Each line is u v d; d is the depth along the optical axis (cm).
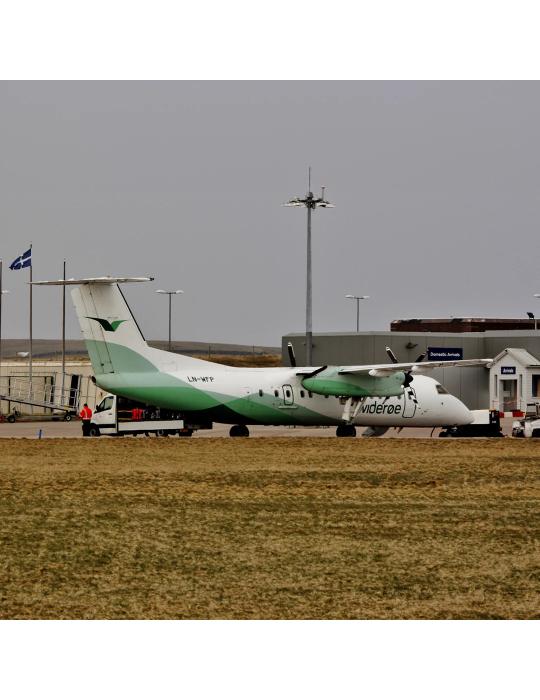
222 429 16688
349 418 13925
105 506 8456
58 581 5934
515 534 7362
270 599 5612
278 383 13512
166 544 6944
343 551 6756
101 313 12750
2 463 11219
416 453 12481
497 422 15638
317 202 17738
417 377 14775
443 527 7631
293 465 11181
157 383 12900
